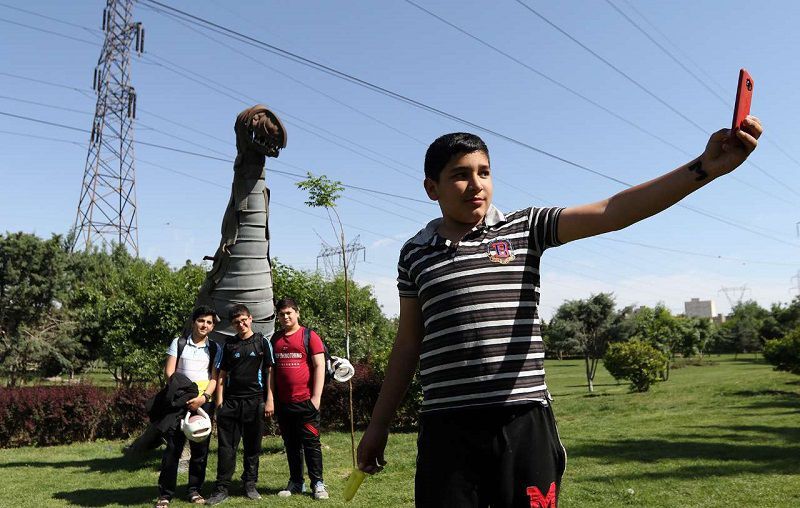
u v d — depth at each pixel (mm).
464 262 2012
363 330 17000
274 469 7699
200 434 5918
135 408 11781
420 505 2010
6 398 10977
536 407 1955
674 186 1750
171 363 6223
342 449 9438
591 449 8547
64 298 25406
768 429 10102
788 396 16188
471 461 1940
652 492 5938
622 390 21719
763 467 6973
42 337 24641
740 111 1650
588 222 1911
